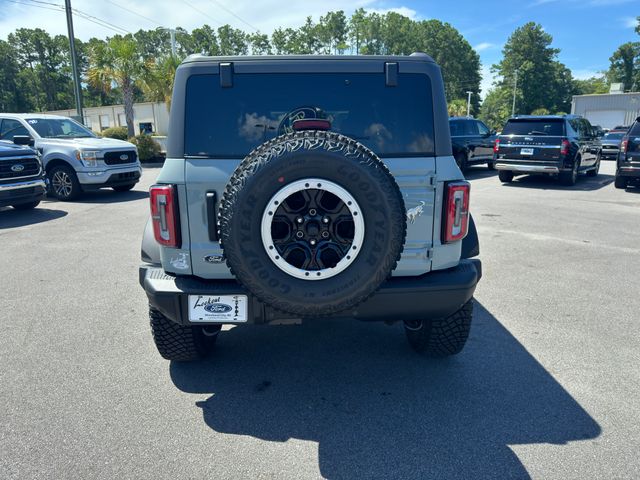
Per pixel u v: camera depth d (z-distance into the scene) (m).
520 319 4.45
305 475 2.48
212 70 2.95
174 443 2.73
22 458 2.60
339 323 4.44
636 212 9.49
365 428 2.87
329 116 3.00
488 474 2.48
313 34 105.19
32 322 4.40
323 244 2.54
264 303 2.58
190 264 2.91
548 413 3.00
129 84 25.98
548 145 12.76
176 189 2.85
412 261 2.96
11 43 85.56
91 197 11.74
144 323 4.39
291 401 3.17
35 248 6.94
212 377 3.47
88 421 2.93
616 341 4.00
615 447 2.68
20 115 11.75
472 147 16.00
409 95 3.00
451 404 3.11
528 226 8.28
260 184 2.44
